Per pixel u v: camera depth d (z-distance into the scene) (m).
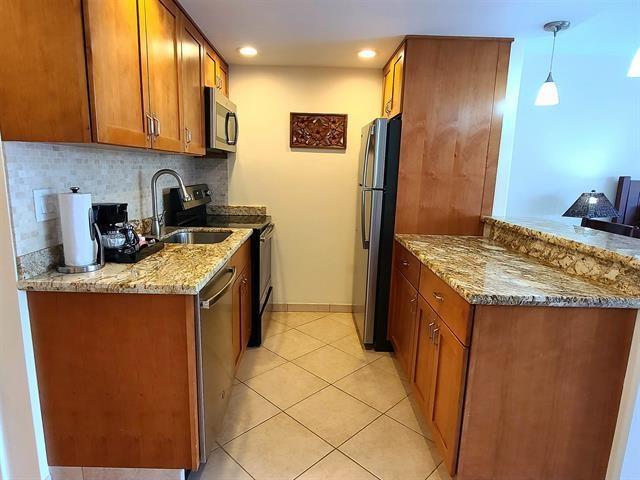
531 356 1.42
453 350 1.54
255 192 3.40
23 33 1.20
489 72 2.51
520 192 3.78
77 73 1.21
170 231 2.50
